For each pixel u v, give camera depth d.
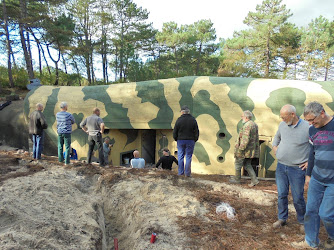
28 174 5.34
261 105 7.85
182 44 32.12
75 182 5.28
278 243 3.20
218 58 32.47
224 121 8.32
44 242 2.69
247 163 5.74
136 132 11.34
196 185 5.21
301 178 3.34
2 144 12.91
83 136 10.40
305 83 7.82
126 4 30.80
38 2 23.89
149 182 5.04
